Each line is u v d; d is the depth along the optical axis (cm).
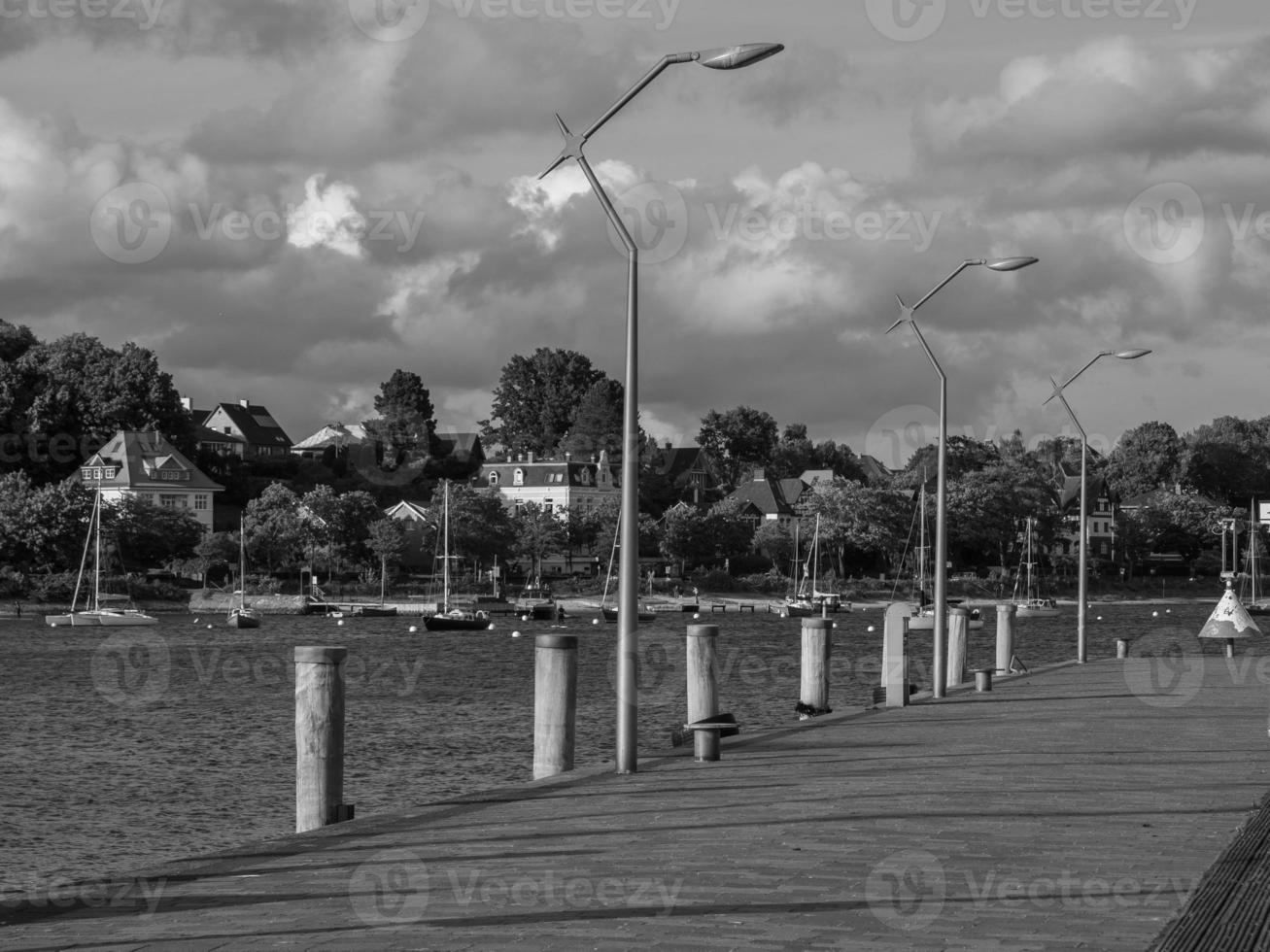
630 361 2269
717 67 2150
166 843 3456
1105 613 18362
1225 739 2756
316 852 1628
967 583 19625
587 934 1191
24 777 4581
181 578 18200
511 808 1938
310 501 18562
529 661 10738
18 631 14512
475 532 19075
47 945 1202
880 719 3269
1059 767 2314
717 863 1501
